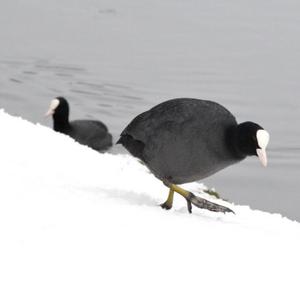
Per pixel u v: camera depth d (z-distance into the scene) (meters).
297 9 82.00
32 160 12.38
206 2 88.88
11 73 42.59
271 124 31.25
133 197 10.35
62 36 61.28
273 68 47.12
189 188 15.77
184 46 57.22
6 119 14.69
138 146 10.48
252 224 11.53
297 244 7.69
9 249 6.39
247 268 6.73
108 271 6.17
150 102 36.31
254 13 79.06
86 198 8.39
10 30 63.72
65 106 27.59
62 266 6.16
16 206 7.52
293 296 6.36
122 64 47.81
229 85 40.88
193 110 9.98
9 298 5.63
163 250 6.74
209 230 7.57
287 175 23.11
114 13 79.06
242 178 22.62
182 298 5.95
